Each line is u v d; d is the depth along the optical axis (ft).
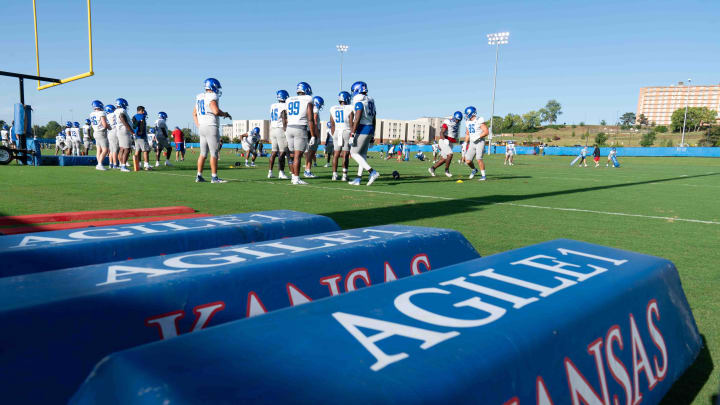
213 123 24.25
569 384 2.58
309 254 4.29
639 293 3.59
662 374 3.59
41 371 2.73
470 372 2.03
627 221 14.47
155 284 3.29
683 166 77.82
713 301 6.70
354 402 1.67
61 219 11.88
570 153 157.28
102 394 1.88
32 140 39.60
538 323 2.58
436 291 2.88
